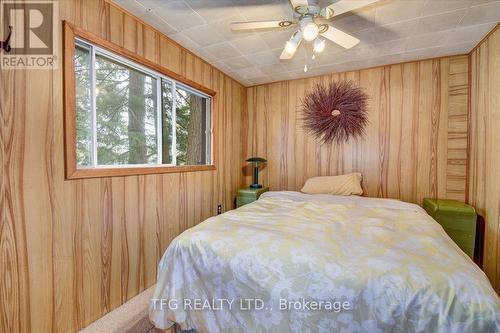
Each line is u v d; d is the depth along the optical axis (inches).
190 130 112.3
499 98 78.3
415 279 38.5
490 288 37.5
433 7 71.6
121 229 73.4
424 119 109.6
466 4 70.1
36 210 53.0
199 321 49.8
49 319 55.7
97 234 66.2
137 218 78.9
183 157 107.8
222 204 129.6
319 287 41.8
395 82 114.0
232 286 47.4
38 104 53.1
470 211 88.1
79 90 64.2
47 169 54.7
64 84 57.2
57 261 57.0
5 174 48.4
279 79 137.3
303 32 61.6
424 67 109.0
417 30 84.6
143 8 72.8
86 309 63.6
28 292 52.0
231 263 48.1
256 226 62.2
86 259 63.5
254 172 140.4
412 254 45.9
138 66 80.4
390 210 82.7
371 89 118.7
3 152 48.1
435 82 107.5
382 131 116.9
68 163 57.9
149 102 87.4
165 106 94.8
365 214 77.0
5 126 48.4
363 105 120.1
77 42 62.9
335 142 126.5
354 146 122.6
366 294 39.2
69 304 59.6
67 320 59.2
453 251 47.8
